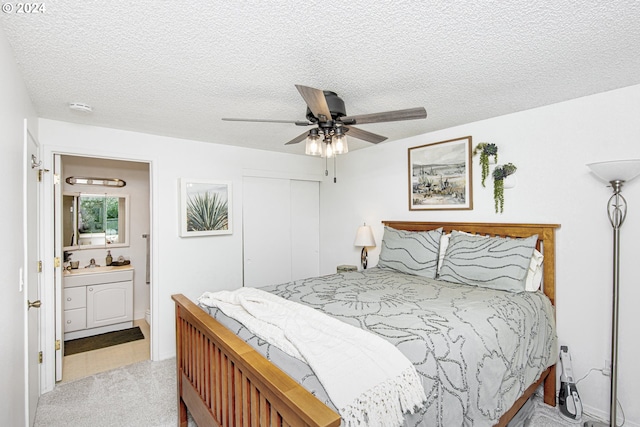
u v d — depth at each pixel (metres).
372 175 3.89
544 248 2.44
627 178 1.89
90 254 4.16
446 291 2.33
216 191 3.59
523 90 2.16
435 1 1.24
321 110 1.74
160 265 3.26
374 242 3.68
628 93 2.09
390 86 2.08
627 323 2.11
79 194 4.03
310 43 1.55
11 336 1.55
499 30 1.45
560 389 2.30
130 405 2.42
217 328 1.68
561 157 2.38
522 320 1.96
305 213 4.56
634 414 2.08
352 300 2.12
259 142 3.62
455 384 1.41
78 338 3.81
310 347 1.37
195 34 1.46
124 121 2.78
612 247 2.15
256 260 4.04
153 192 3.24
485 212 2.83
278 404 1.12
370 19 1.35
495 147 2.71
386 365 1.27
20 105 1.82
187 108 2.46
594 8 1.29
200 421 1.88
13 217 1.62
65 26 1.38
